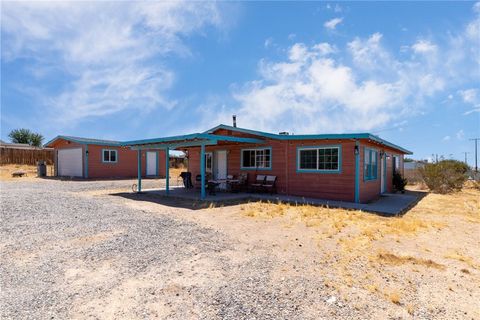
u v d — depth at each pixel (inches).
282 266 159.8
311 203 390.9
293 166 467.8
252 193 502.3
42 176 872.3
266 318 107.0
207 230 241.0
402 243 204.5
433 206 395.9
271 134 459.5
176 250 186.2
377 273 150.6
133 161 942.4
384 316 109.1
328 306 116.2
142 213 315.9
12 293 124.6
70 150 886.4
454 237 225.6
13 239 207.5
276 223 268.1
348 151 408.8
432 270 155.0
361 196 408.8
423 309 114.3
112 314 108.6
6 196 430.0
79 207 346.3
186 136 409.1
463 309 114.6
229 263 163.9
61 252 179.9
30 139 1829.5
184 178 606.2
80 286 132.4
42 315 107.0
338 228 245.9
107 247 190.7
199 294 125.6
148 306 115.0
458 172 609.9
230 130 536.7
